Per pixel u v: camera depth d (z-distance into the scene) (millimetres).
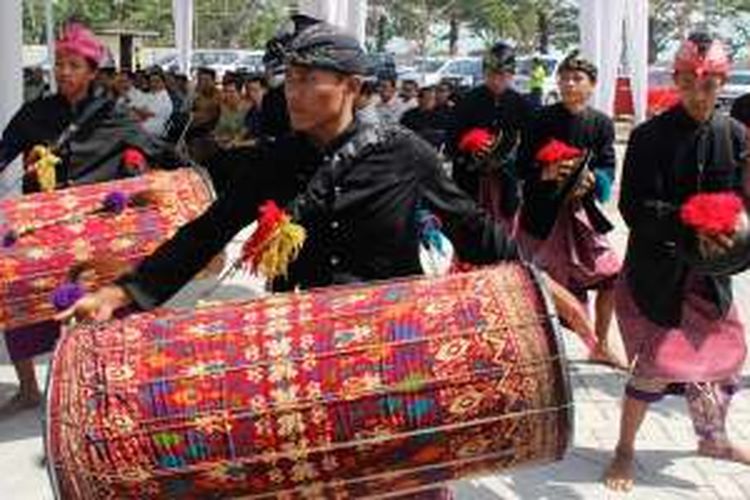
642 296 4473
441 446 2676
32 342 5387
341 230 2941
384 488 2732
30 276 4723
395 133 2932
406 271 3014
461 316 2697
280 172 2973
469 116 6941
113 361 2670
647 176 4402
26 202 4934
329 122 2904
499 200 6715
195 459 2611
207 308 2779
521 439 2709
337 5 8273
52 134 5441
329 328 2674
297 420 2607
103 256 4777
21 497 4711
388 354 2643
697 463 5055
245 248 2916
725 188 4387
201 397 2611
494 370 2656
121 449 2604
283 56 2861
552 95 22922
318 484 2672
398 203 2939
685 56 4328
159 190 4984
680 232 4234
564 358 2697
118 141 5516
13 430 5410
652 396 4641
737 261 4102
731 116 4750
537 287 2754
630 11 12914
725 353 4547
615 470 4793
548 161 6043
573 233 6207
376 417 2627
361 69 2881
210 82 13578
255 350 2650
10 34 7457
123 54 27219
